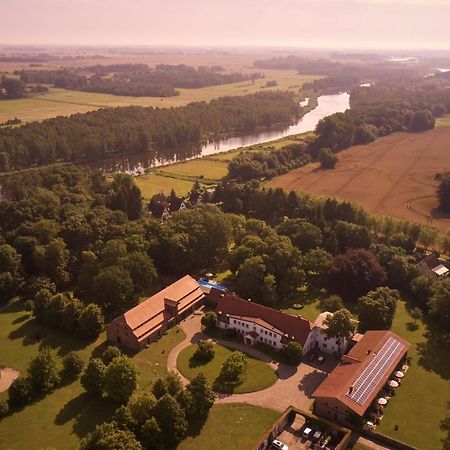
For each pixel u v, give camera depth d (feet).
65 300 499.92
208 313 492.54
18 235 612.70
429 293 534.37
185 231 615.16
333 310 513.04
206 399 370.32
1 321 507.30
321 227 655.76
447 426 338.13
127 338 461.78
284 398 397.19
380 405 386.73
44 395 396.57
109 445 307.99
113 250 560.20
